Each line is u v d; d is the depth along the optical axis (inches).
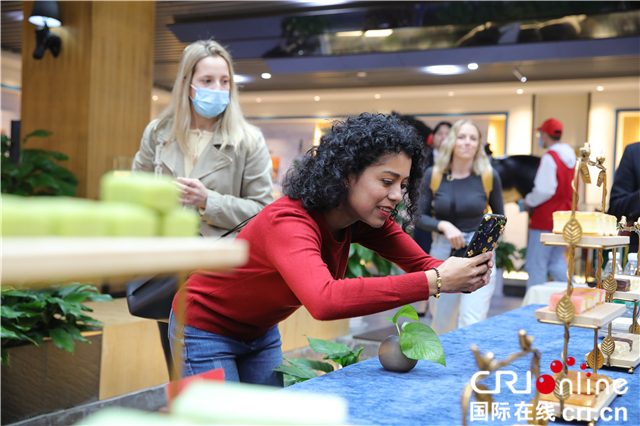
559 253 191.9
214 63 89.3
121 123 215.0
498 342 59.6
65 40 207.5
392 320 53.4
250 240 50.9
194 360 56.4
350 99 492.1
